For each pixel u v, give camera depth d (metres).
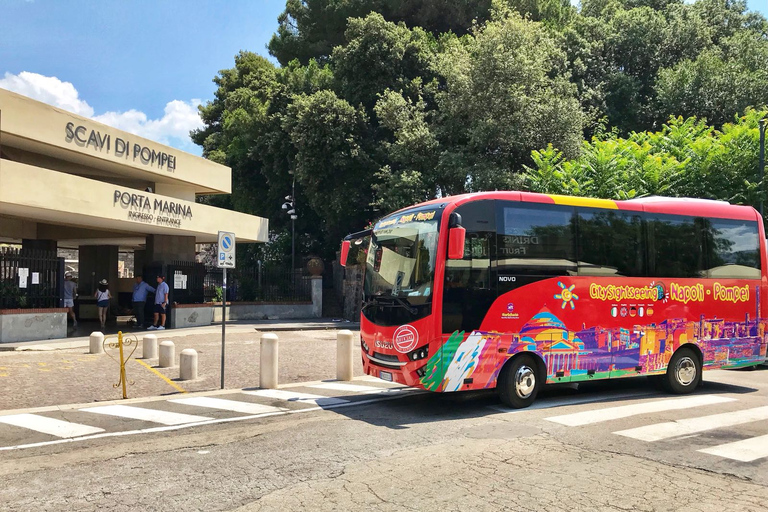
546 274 9.54
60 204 17.83
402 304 9.06
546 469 6.08
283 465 6.26
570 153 27.59
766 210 23.47
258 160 41.12
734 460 6.39
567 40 36.19
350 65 34.41
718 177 24.03
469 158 28.75
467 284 8.94
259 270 31.73
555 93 29.42
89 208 18.89
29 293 18.55
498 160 28.73
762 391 11.12
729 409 9.13
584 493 5.39
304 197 40.25
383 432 7.73
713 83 32.12
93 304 29.77
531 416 8.66
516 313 9.23
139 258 34.53
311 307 31.75
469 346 8.88
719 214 11.45
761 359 11.70
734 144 23.94
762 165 22.61
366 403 9.80
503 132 27.27
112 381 11.79
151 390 11.02
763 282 11.83
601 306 9.98
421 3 39.00
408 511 4.96
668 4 42.22
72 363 14.09
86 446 7.08
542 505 5.09
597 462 6.32
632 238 10.42
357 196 34.38
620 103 36.00
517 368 9.28
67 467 6.23
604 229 10.16
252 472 6.02
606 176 23.61
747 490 5.47
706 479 5.78
